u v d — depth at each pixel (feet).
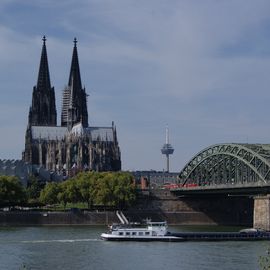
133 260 509.35
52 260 503.61
